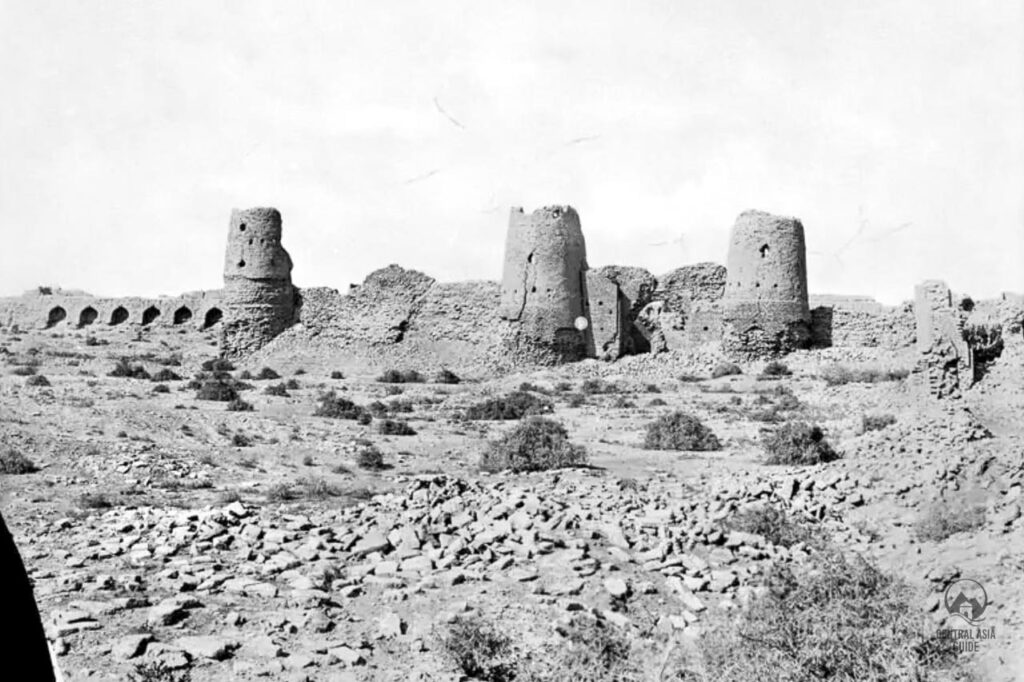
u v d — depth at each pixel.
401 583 12.20
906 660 9.71
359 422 32.09
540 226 53.25
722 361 50.22
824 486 16.19
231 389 38.62
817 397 36.88
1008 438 15.96
